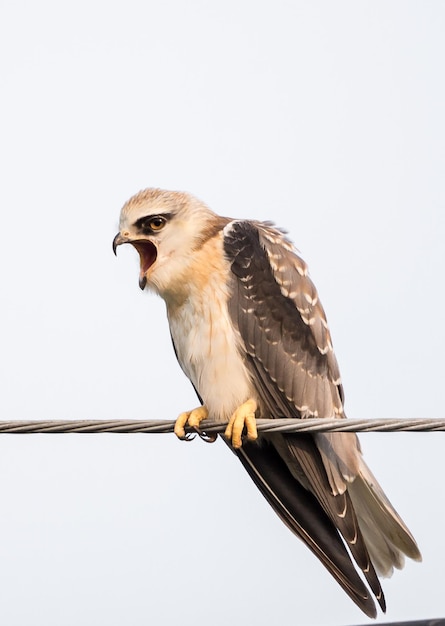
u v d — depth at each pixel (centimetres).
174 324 1064
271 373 1023
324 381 1045
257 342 1021
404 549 991
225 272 1028
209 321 1023
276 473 1045
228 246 1039
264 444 1048
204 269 1028
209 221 1057
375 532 1002
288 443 991
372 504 991
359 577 985
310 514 1025
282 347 1028
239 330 1020
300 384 1032
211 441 1036
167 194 1054
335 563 1001
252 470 1060
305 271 1070
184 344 1054
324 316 1067
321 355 1047
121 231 1061
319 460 982
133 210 1049
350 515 962
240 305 1023
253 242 1048
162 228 1041
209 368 1026
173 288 1037
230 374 1017
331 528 1014
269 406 1035
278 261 1052
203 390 1032
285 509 1039
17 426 846
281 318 1031
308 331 1043
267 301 1030
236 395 1017
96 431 852
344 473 977
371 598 969
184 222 1041
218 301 1022
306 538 1025
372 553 1009
